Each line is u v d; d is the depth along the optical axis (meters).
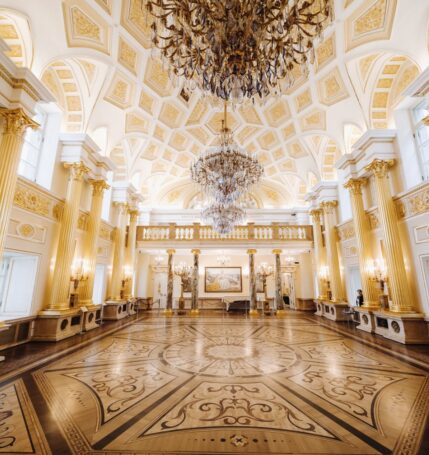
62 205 6.71
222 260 13.39
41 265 5.93
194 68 4.28
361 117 7.44
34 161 6.45
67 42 5.67
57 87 6.92
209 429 2.27
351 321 8.84
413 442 2.09
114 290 9.66
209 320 9.16
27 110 4.81
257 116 10.11
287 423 2.37
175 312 11.58
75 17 5.57
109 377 3.52
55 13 5.13
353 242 8.88
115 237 10.14
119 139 9.23
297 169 12.48
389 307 6.22
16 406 2.67
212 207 8.59
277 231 11.79
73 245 6.56
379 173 6.58
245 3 3.46
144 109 8.92
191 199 15.62
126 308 10.28
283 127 10.30
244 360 4.34
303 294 13.13
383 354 4.71
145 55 7.25
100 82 7.12
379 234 7.20
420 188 5.67
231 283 14.10
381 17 5.64
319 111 8.75
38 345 5.25
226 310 12.98
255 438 2.13
